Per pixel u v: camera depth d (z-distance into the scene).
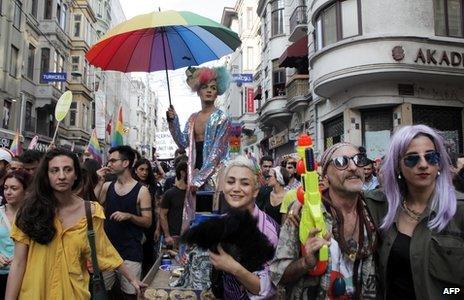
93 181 4.84
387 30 12.57
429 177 2.23
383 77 12.70
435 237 2.14
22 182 3.66
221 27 3.96
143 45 4.28
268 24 24.73
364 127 13.69
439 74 12.41
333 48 13.30
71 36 34.38
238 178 2.43
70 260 2.91
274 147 24.97
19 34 23.80
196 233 2.14
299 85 18.38
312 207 2.10
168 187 7.48
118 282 4.09
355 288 2.26
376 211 2.44
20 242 2.87
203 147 4.00
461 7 13.09
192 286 3.01
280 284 2.16
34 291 2.78
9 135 21.11
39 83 27.11
